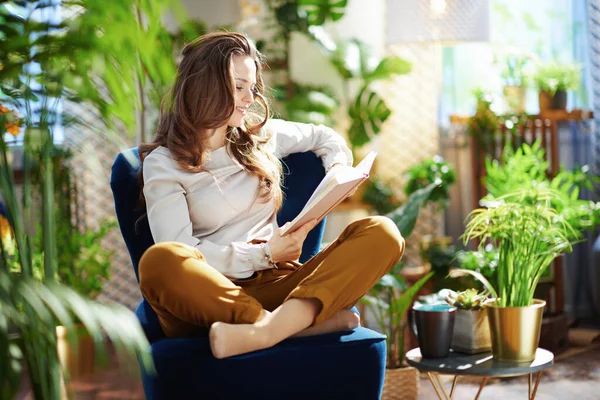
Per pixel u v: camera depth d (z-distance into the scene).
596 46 4.29
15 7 1.50
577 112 3.98
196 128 2.14
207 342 1.85
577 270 4.31
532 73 4.07
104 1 1.36
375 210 4.32
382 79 4.34
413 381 2.85
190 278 1.82
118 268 4.50
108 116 1.46
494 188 3.61
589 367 3.25
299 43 4.65
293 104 4.36
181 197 2.09
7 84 1.46
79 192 4.14
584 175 3.70
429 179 3.98
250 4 4.64
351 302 1.94
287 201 2.37
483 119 4.04
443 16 3.91
